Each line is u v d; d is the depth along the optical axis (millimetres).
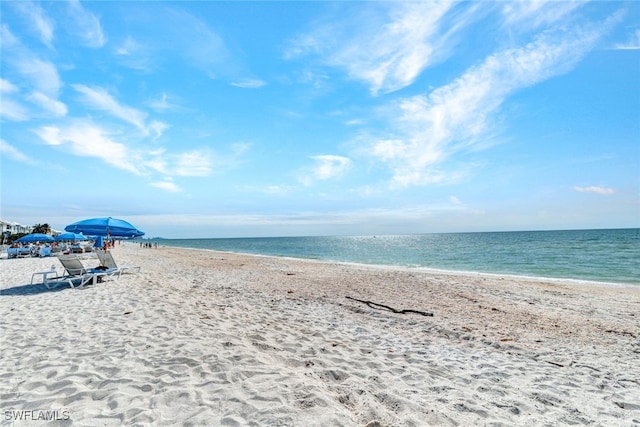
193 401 2959
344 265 21031
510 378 4043
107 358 3934
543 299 9500
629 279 15773
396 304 8398
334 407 2932
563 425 3002
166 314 6148
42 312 6230
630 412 3309
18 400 2930
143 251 38812
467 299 9234
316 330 5738
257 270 16516
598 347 5414
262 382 3377
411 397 3371
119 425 2566
